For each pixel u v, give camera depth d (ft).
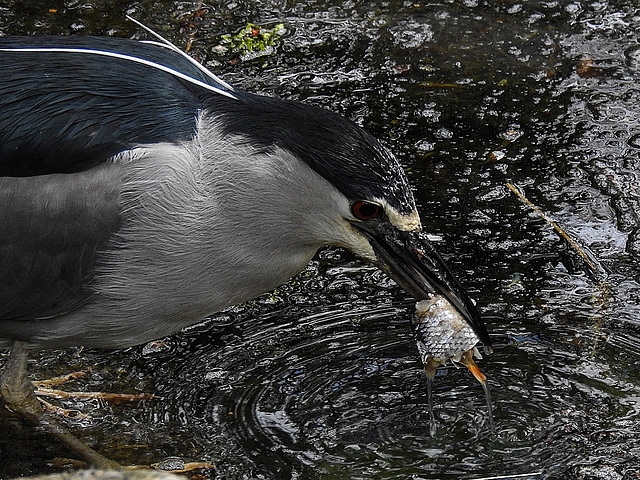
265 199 27.86
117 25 47.44
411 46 47.44
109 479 27.66
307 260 29.91
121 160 27.55
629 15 49.44
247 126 27.73
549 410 30.60
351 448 29.40
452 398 31.19
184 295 28.96
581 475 28.25
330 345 33.40
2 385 29.76
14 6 48.08
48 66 28.73
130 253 27.94
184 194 27.66
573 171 40.65
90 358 33.04
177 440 29.73
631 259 36.83
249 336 33.86
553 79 45.47
